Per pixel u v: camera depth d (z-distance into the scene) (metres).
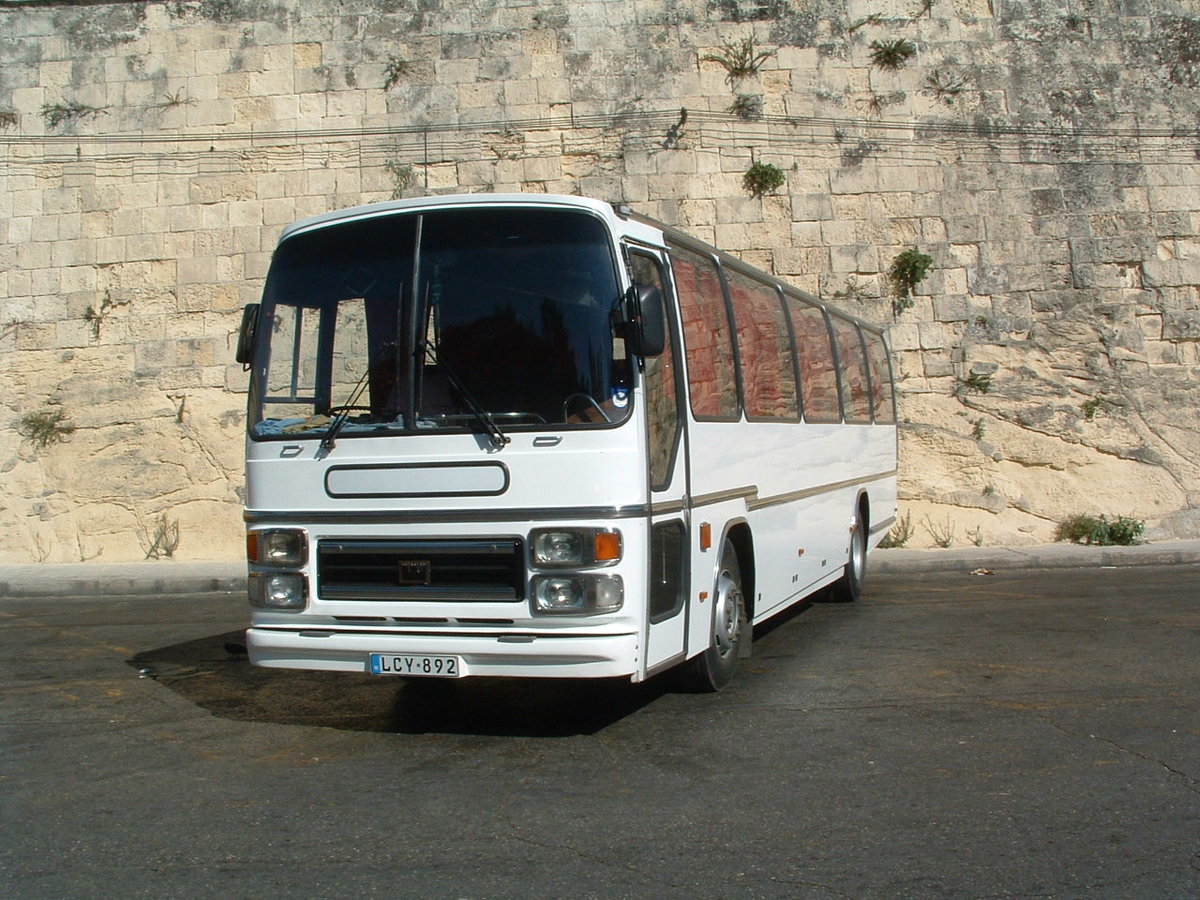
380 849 4.76
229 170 17.58
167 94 17.72
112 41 17.88
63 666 9.17
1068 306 16.77
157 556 16.88
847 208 16.98
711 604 7.14
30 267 17.73
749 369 8.24
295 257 6.68
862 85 17.14
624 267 6.14
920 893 4.21
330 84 17.53
